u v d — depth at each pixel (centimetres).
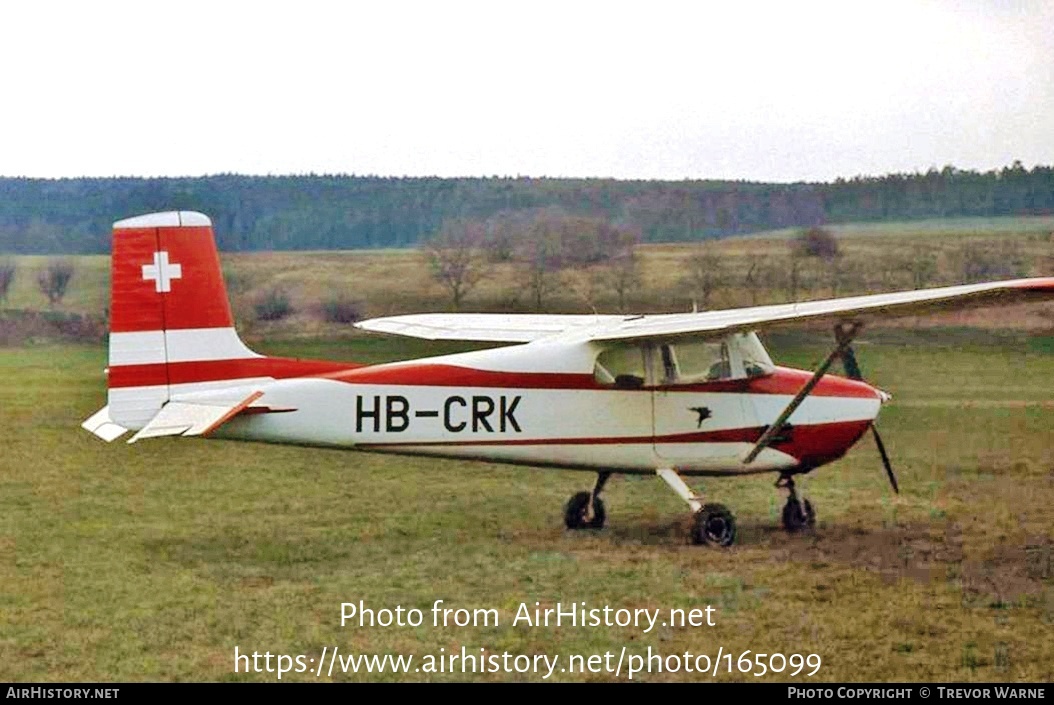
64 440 2181
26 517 1469
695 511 1274
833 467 1828
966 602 1035
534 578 1134
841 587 1088
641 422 1307
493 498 1606
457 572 1159
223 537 1344
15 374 3509
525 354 1279
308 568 1183
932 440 2092
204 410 1202
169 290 1253
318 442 1240
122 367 1245
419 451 1255
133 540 1325
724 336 1338
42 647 935
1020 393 2773
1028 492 1605
